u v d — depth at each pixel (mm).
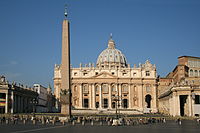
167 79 159375
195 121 71000
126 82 156500
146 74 157625
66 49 55281
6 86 86500
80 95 155875
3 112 88375
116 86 156375
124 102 157125
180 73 129000
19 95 96938
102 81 156500
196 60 139875
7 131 37906
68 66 55625
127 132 37969
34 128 44062
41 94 136250
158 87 158625
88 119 70500
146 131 40094
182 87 84938
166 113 119188
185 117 78625
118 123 56594
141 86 156500
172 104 93562
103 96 156500
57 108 150875
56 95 155000
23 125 51688
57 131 38656
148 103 164375
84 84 157750
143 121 63781
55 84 156000
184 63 137250
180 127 49938
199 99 88500
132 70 158125
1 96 89562
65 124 54969
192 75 137500
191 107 83000
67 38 55188
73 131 38844
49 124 55094
